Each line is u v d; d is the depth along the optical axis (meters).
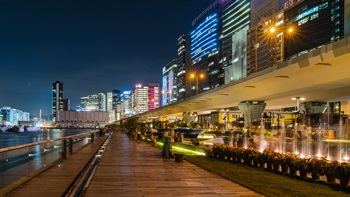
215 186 12.56
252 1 173.00
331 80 33.53
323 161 13.45
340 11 124.06
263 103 57.78
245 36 171.62
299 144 29.44
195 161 20.30
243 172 15.68
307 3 137.50
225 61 194.50
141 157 23.23
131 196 10.79
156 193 11.29
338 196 10.80
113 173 15.64
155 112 132.00
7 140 113.06
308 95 51.22
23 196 10.54
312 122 52.62
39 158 20.22
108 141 45.12
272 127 58.53
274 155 16.19
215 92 63.09
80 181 13.48
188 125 86.31
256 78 45.75
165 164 19.19
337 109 100.94
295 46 140.25
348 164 12.48
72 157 22.06
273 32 96.25
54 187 11.91
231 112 89.69
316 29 133.50
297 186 12.35
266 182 13.12
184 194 11.17
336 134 43.03
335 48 29.17
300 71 37.22
